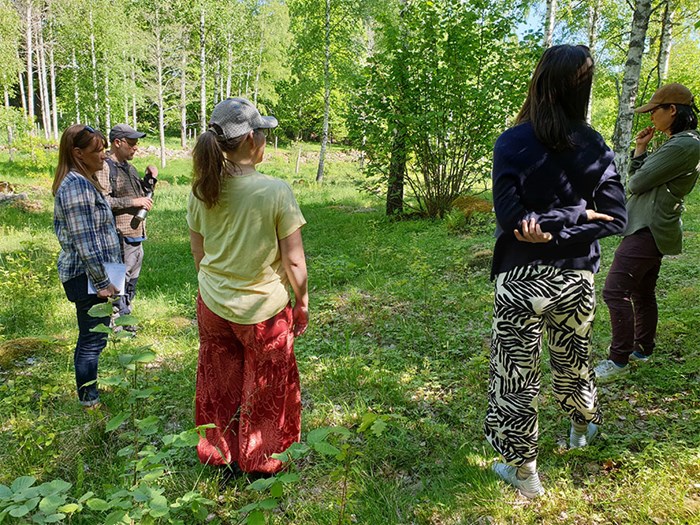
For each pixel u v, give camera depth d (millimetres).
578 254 2115
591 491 2287
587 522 2115
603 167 2076
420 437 2869
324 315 5082
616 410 2918
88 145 3061
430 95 10352
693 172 2967
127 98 31203
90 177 3123
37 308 5504
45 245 9000
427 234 9180
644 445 2555
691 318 3947
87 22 28594
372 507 2297
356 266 6797
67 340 4559
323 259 7797
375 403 3305
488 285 5715
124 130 4789
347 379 3613
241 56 34188
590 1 16609
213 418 2578
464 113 10391
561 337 2256
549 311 2170
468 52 10117
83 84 28422
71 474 2648
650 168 2975
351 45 23484
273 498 1791
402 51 10477
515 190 2043
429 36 10344
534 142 2041
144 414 3158
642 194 3088
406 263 7020
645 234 3055
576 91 2000
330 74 22906
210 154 2258
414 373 3658
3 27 26500
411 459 2676
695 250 6383
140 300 5805
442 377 3604
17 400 3070
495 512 2205
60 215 2979
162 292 6254
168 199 16219
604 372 3152
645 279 3271
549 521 2143
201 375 2598
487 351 3918
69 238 3002
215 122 2355
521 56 10148
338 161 32969
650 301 3312
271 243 2398
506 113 10164
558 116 1992
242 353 2580
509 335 2184
